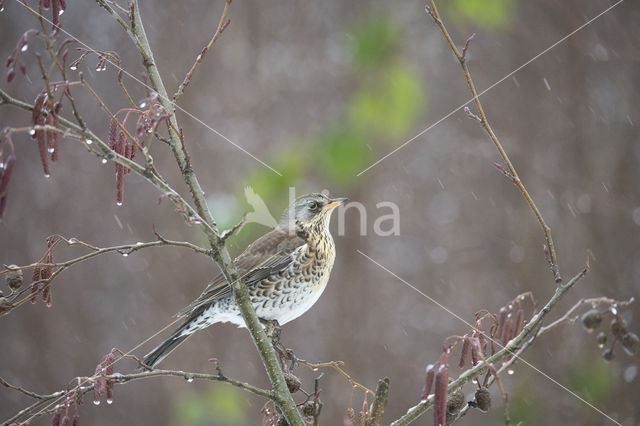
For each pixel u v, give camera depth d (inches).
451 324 538.0
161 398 518.3
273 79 564.7
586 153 518.9
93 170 572.4
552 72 538.0
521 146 532.4
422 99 383.2
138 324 540.7
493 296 526.9
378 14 382.0
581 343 451.8
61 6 195.8
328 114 535.8
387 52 373.1
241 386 211.2
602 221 492.1
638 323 448.8
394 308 545.3
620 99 519.2
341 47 563.2
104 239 556.4
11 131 170.2
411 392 520.1
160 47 571.8
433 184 571.8
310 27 584.7
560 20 533.3
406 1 577.9
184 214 200.8
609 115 519.8
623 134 509.7
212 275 543.2
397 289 550.9
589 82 530.3
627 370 411.8
